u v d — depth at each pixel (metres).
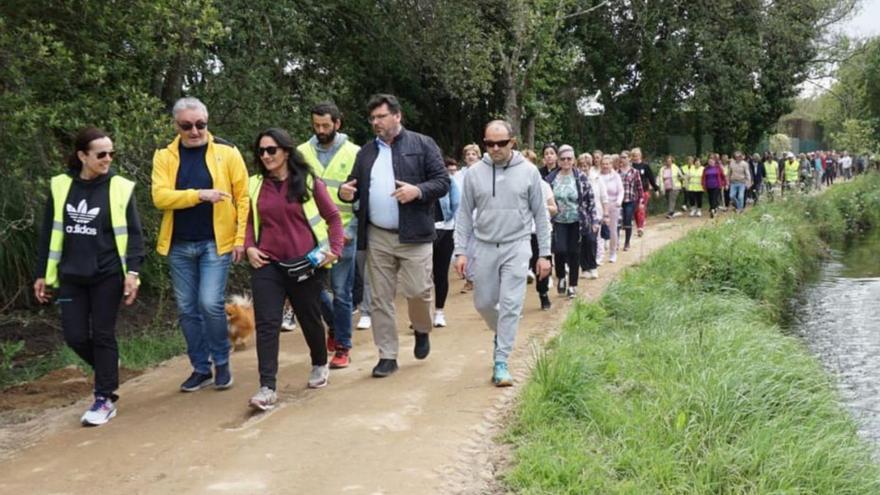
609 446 5.10
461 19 15.36
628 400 6.01
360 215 6.23
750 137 31.44
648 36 26.75
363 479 4.50
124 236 5.43
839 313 12.95
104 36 7.68
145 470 4.68
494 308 6.27
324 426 5.33
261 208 5.68
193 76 11.04
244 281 10.57
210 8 7.76
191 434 5.25
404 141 6.14
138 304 9.62
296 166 5.71
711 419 5.73
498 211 6.05
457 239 6.29
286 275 5.73
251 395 6.07
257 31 11.73
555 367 5.91
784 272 14.88
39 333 8.60
